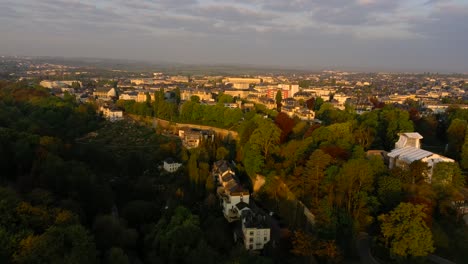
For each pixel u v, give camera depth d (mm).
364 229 196250
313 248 171375
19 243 149250
